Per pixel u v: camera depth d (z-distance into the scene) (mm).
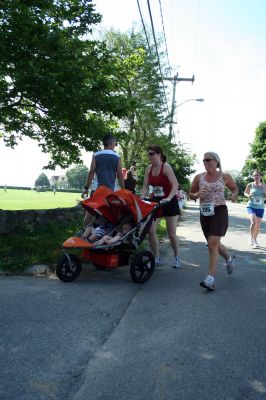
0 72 7965
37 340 3768
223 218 6008
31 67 7957
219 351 3732
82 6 9406
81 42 8688
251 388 3088
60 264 5828
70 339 3840
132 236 6223
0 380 3027
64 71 8227
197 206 47438
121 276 6574
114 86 9289
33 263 6523
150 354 3611
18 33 8117
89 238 6223
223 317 4699
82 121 9500
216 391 3023
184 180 33000
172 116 26656
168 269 7312
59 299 5055
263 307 5172
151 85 23719
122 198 6094
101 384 3064
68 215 11211
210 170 6059
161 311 4836
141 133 26016
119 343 3828
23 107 10680
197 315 4734
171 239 7438
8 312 4465
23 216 9109
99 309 4773
